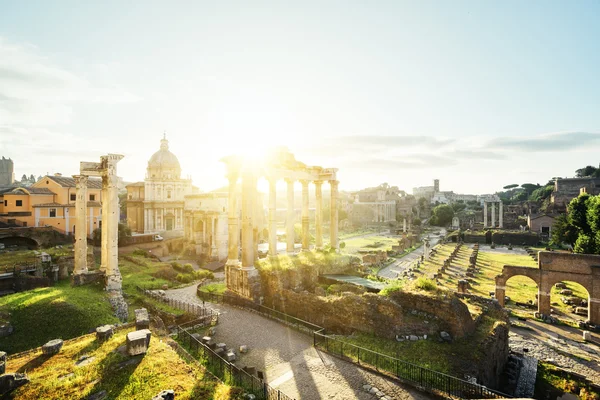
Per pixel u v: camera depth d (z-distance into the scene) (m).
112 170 32.50
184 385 14.06
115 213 32.72
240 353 21.09
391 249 82.88
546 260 34.94
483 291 45.12
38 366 15.12
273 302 29.98
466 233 108.69
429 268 62.03
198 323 25.78
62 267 37.03
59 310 23.97
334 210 42.88
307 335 23.86
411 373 17.28
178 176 90.75
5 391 12.76
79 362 15.48
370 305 22.84
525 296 42.34
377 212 167.62
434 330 21.02
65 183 61.12
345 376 17.84
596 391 21.20
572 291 45.56
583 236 52.66
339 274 35.59
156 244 68.06
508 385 21.31
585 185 125.50
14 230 50.00
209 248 68.19
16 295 27.66
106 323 23.41
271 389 15.31
